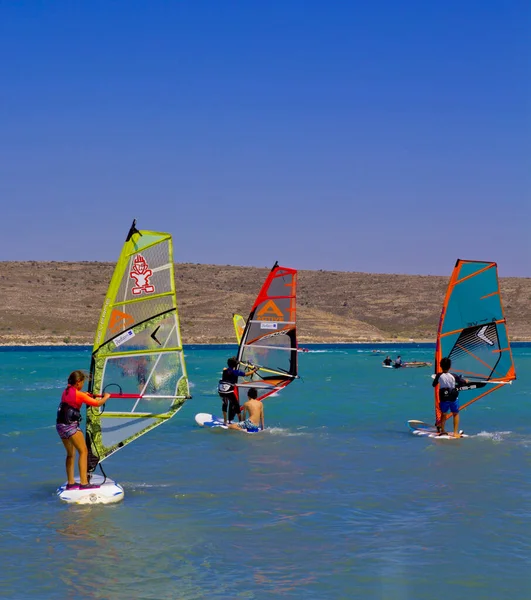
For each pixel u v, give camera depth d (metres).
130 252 11.30
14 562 8.17
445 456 14.22
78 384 11.00
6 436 17.02
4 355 71.31
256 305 19.81
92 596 7.21
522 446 15.30
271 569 7.97
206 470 13.08
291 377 19.97
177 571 7.90
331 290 165.62
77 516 10.04
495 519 9.79
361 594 7.26
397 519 9.84
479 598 7.17
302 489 11.55
